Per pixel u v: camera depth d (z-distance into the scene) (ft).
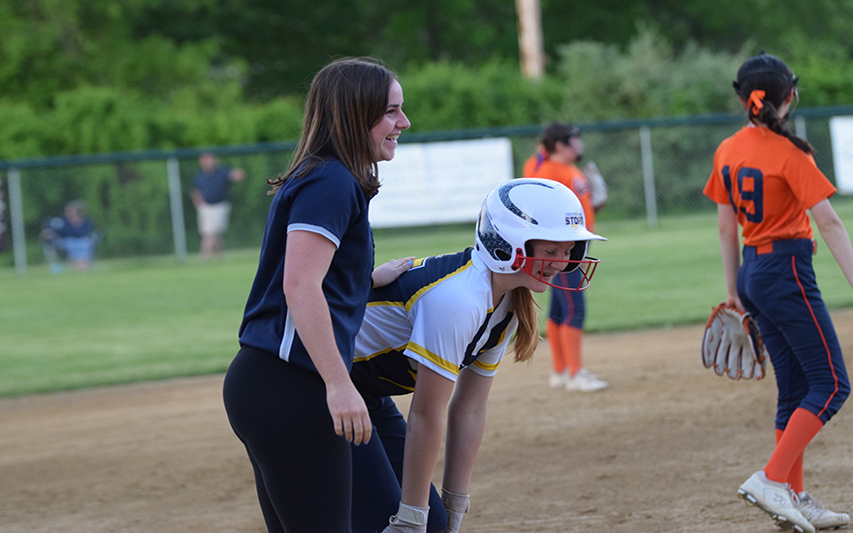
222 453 42.73
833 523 28.27
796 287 27.96
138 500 36.55
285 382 19.36
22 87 211.61
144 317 86.07
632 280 89.56
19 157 150.61
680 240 121.80
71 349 72.08
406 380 23.63
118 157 139.64
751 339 30.78
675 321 67.77
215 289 103.45
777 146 27.96
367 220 20.02
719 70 166.61
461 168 137.59
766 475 27.66
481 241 21.63
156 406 52.85
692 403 45.68
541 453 39.55
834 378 27.63
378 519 23.40
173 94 210.18
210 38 245.04
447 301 21.29
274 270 19.90
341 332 19.52
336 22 260.83
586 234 21.25
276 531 21.49
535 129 140.36
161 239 141.79
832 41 276.21
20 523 34.50
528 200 21.31
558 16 259.60
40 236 138.92
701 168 147.64
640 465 36.70
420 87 161.89
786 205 27.94
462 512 24.70
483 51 262.67
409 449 22.21
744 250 29.40
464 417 24.23
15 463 43.09
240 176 139.95
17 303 101.86
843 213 134.51
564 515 31.63
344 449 19.88
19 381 61.05
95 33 220.43
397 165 136.67
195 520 33.73
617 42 254.47
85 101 151.53
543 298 70.44
